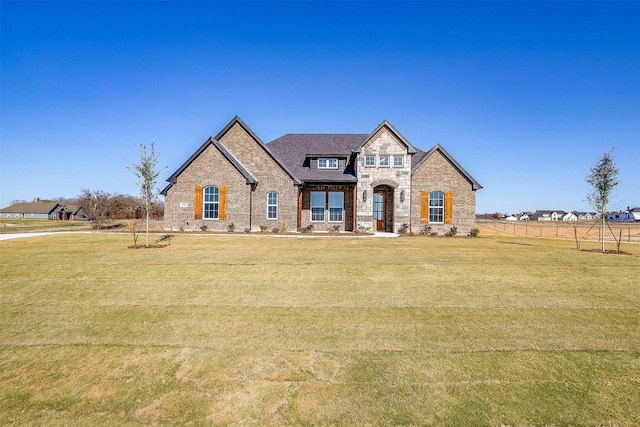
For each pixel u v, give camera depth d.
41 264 11.53
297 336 6.53
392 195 24.81
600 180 15.91
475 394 4.81
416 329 6.82
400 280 10.00
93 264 11.57
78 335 6.61
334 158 25.84
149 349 6.07
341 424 4.26
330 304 8.14
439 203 24.58
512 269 11.24
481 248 15.78
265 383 5.08
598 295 8.80
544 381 5.11
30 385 5.09
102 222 36.38
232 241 17.53
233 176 23.61
